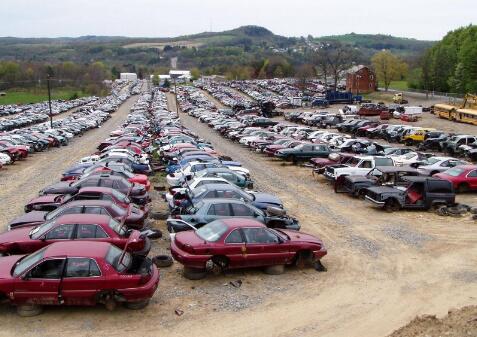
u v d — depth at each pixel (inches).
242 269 601.3
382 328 462.6
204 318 472.4
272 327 458.9
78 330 440.5
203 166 1024.9
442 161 1237.1
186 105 4261.8
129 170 999.0
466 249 697.0
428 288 557.3
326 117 2630.4
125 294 468.8
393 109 3031.5
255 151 1765.5
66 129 2332.7
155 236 709.9
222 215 658.2
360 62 6653.5
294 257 592.1
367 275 592.7
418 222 839.7
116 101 4931.1
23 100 5310.0
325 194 1072.8
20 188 1078.4
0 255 544.7
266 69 7696.9
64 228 552.4
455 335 407.2
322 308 500.7
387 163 1133.7
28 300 454.0
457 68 4005.9
